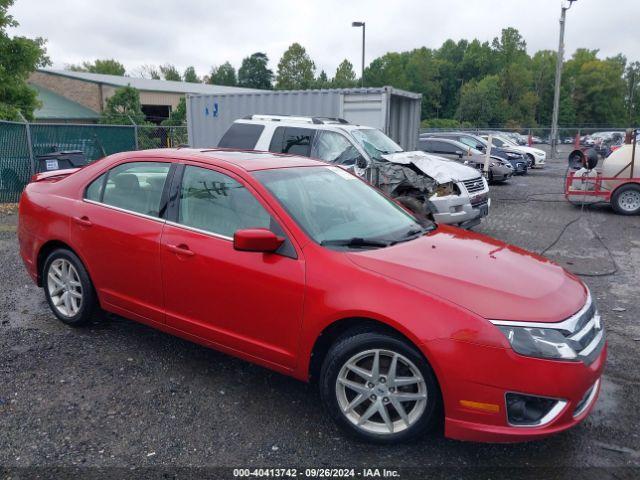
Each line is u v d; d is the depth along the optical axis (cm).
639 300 613
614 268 754
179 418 355
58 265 492
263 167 407
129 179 444
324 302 326
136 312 432
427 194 862
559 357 290
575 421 303
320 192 409
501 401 289
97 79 3906
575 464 314
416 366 306
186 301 394
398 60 10562
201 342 398
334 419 332
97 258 447
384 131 1205
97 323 507
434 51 12575
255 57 10888
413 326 300
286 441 332
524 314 297
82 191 468
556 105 3219
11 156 1242
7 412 356
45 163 1221
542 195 1568
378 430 323
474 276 324
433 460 316
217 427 346
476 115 7819
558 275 356
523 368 287
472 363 290
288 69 8762
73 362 428
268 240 342
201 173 407
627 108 10862
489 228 1055
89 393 383
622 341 495
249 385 399
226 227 380
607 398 391
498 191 1675
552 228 1059
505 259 363
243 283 359
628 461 318
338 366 326
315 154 930
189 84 4706
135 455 316
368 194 448
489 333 290
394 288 312
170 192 414
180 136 1759
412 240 383
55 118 3297
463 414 296
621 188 1212
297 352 343
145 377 407
